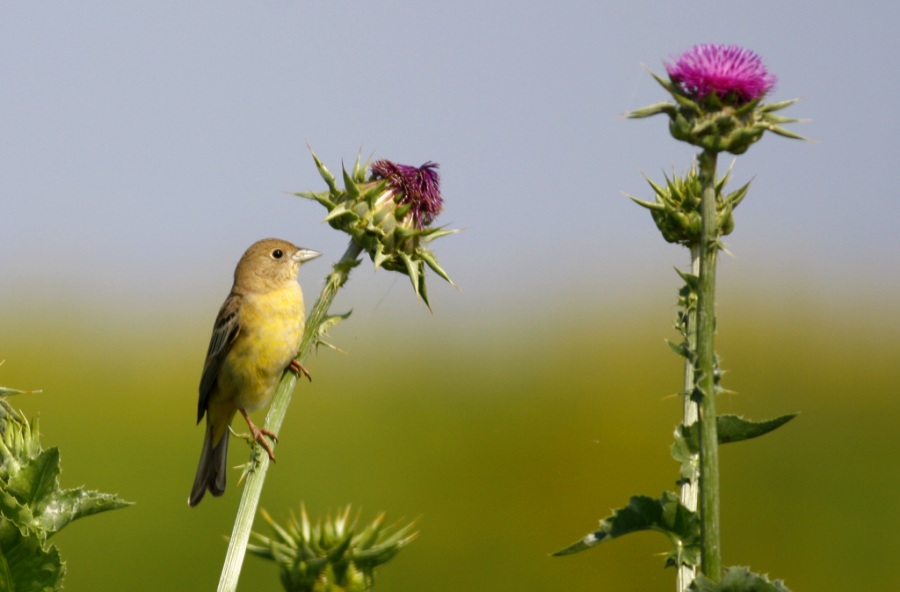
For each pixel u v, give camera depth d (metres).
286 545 7.32
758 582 6.76
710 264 7.12
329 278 10.17
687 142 7.45
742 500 27.23
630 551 26.97
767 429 7.62
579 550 7.95
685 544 7.86
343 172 10.24
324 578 7.15
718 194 9.37
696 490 8.30
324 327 10.02
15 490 8.27
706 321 7.06
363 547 7.33
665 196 9.48
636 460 28.75
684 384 8.67
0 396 8.71
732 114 7.34
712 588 6.80
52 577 7.99
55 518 8.31
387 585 26.45
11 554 7.98
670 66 7.64
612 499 28.11
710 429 7.00
